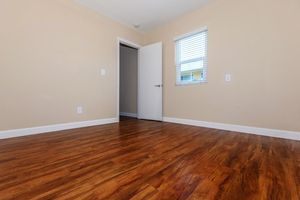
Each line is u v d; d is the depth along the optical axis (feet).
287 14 7.05
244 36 8.25
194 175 3.88
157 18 11.30
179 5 9.73
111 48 11.24
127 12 10.50
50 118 8.31
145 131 8.66
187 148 5.88
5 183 3.45
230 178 3.74
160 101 12.26
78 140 6.86
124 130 8.89
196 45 10.41
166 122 11.66
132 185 3.43
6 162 4.55
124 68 15.58
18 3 7.13
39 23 7.80
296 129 6.93
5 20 6.80
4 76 6.84
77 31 9.34
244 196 3.05
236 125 8.63
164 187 3.36
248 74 8.17
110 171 4.06
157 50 12.33
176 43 11.51
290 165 4.43
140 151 5.55
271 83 7.52
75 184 3.44
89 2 9.37
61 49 8.64
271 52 7.48
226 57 8.91
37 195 3.04
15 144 6.20
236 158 4.95
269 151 5.56
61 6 8.63
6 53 6.86
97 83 10.43
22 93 7.34
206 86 9.80
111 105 11.34
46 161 4.64
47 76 8.14
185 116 10.94
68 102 9.02
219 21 9.15
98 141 6.72
